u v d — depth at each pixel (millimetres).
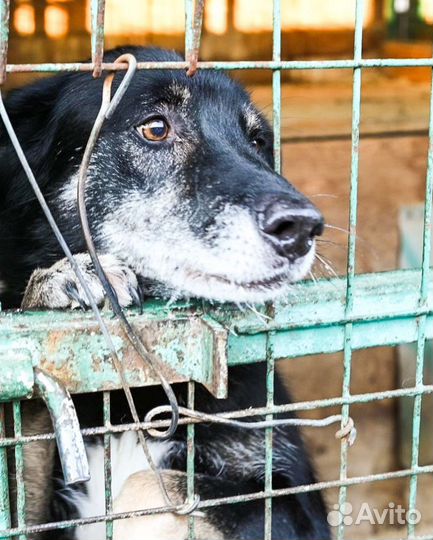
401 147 1631
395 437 1534
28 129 986
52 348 694
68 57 2773
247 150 930
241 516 854
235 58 2998
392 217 1592
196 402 903
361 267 1564
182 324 714
